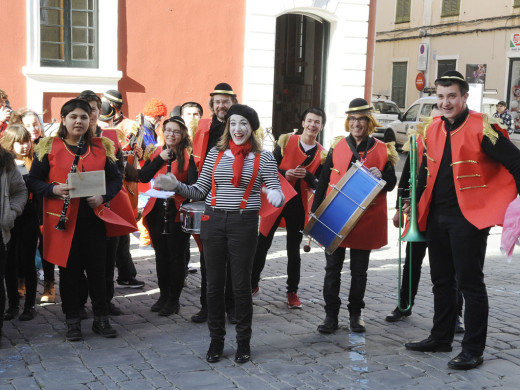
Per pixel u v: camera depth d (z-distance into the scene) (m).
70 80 10.62
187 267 6.70
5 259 5.09
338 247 5.32
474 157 4.52
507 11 23.89
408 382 4.35
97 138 5.13
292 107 14.56
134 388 4.20
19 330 5.32
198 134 5.56
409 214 5.00
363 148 5.37
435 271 4.87
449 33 26.77
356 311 5.47
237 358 4.66
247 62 11.97
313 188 5.86
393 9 29.97
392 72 30.36
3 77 10.22
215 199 4.56
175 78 11.49
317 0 12.50
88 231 5.06
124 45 11.07
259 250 6.14
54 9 10.56
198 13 11.52
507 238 4.43
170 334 5.30
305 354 4.87
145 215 5.79
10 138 5.57
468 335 4.64
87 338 5.16
